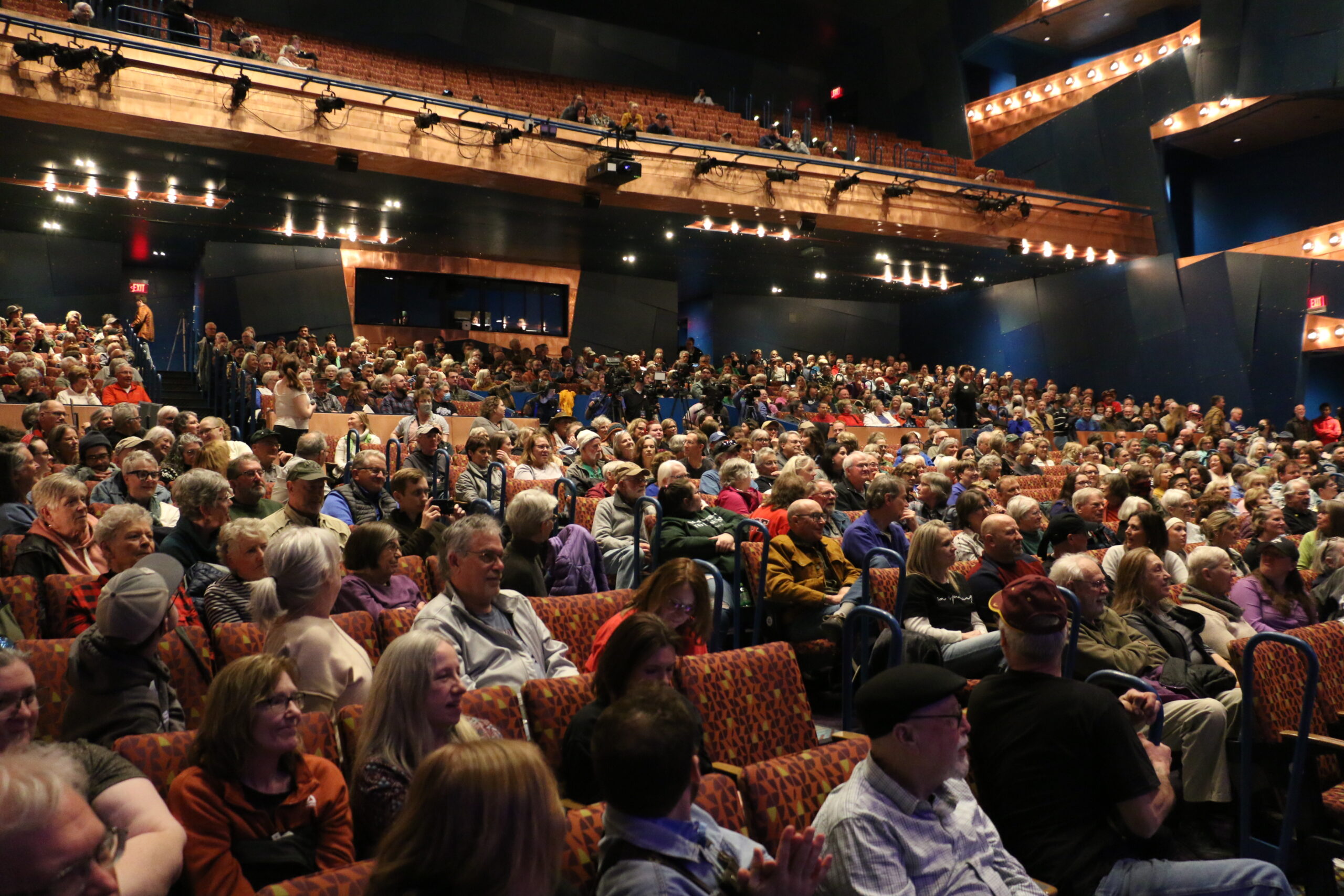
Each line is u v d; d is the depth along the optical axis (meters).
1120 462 13.34
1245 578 5.20
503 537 5.46
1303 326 18.50
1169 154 20.70
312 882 1.80
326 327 19.28
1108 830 2.60
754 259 20.69
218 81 12.71
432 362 15.62
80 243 17.98
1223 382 19.61
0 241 17.31
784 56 25.98
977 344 24.08
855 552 5.32
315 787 2.26
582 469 7.65
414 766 2.31
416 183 15.12
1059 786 2.60
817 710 5.04
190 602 3.76
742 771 2.50
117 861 1.87
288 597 2.90
